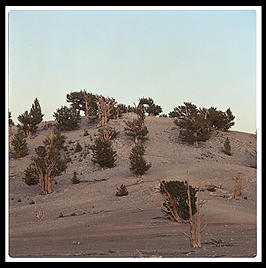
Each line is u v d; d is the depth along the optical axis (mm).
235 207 35625
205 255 13867
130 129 75875
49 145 58406
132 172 54812
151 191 43969
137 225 27531
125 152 71938
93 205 40125
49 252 15766
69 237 22641
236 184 42188
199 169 56250
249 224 27094
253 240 18688
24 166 66688
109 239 21016
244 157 76812
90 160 65750
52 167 51844
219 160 72062
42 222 31953
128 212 34656
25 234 25609
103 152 61031
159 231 24156
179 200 28969
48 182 51438
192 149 75625
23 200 47938
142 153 54000
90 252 15594
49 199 47062
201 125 76438
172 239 20188
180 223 28000
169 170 56406
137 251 15102
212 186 46062
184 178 50344
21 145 71125
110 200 42125
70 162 66188
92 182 54000
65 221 31672
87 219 32156
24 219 34625
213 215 30688
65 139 74125
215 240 18500
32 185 57219
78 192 48562
